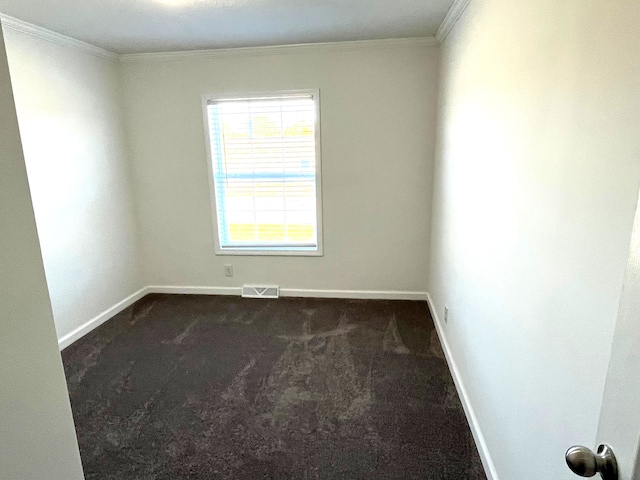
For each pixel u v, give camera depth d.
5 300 0.76
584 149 0.97
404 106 3.36
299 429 2.05
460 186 2.35
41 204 2.75
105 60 3.36
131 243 3.77
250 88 3.46
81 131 3.10
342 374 2.55
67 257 2.98
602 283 0.88
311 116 3.50
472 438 1.98
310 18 2.62
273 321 3.36
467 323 2.15
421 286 3.74
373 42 3.22
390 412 2.17
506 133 1.54
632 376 0.53
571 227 1.03
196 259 3.92
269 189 3.71
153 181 3.76
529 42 1.32
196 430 2.05
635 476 0.52
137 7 2.34
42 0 2.21
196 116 3.56
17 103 2.57
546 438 1.17
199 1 2.27
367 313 3.48
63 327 2.97
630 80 0.79
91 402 2.29
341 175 3.56
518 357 1.40
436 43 3.19
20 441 0.81
